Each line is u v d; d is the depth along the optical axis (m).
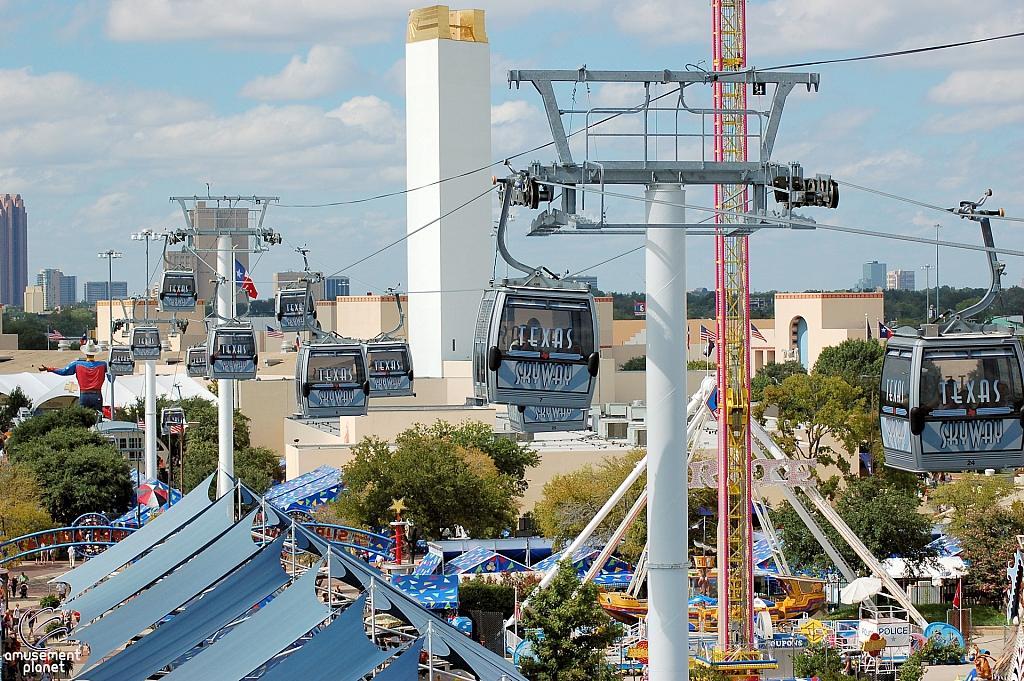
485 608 67.62
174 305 86.56
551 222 29.91
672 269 32.09
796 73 30.64
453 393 138.62
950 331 30.00
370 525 86.12
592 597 45.66
